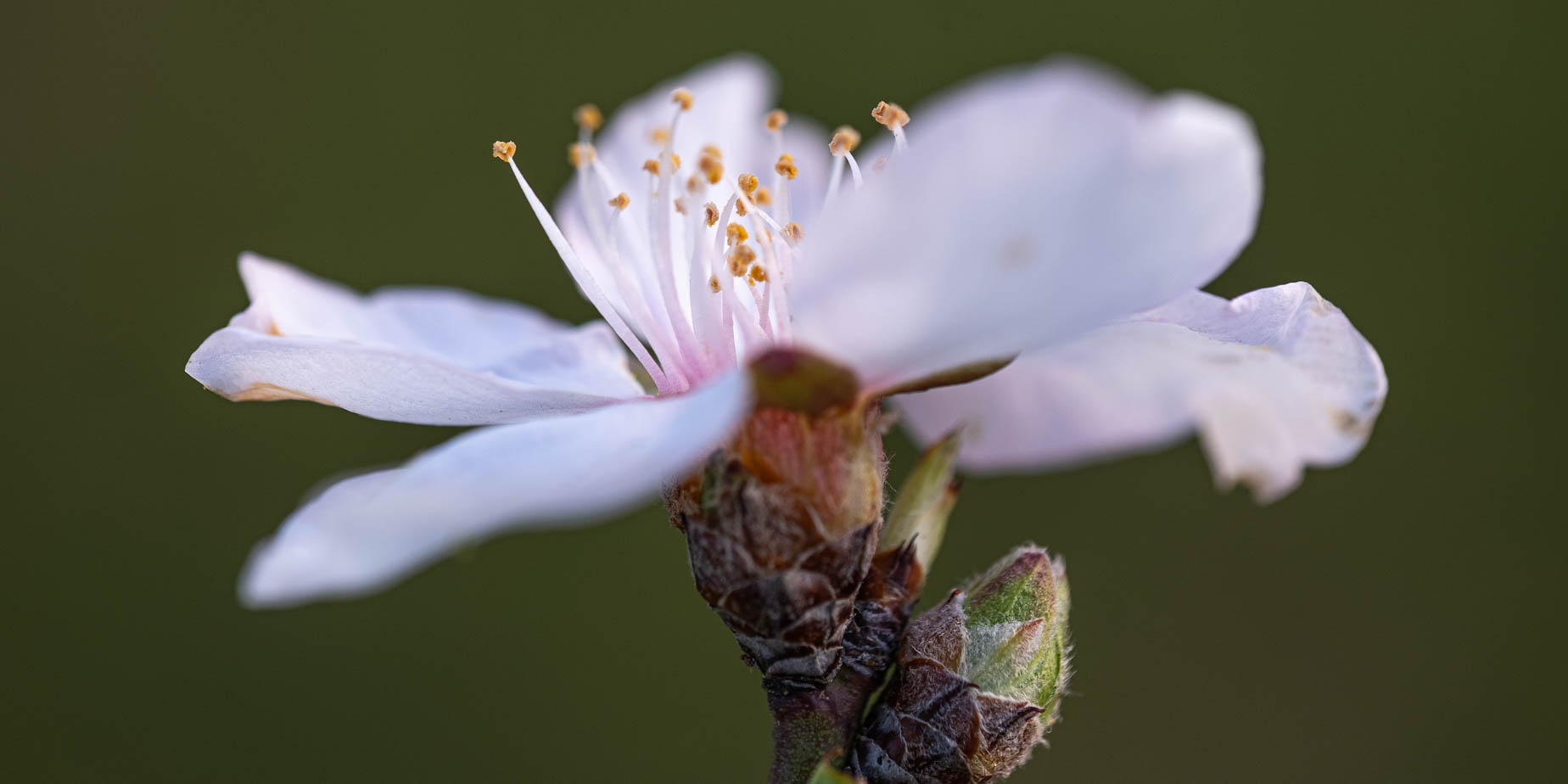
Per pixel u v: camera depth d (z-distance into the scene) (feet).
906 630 0.40
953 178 0.36
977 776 0.39
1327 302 0.40
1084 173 0.35
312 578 0.36
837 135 0.41
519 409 0.41
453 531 0.36
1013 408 0.41
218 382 0.41
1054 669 0.40
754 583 0.39
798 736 0.40
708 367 0.41
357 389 0.41
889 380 0.38
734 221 0.43
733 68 0.46
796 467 0.39
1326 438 0.41
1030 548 0.40
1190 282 0.37
